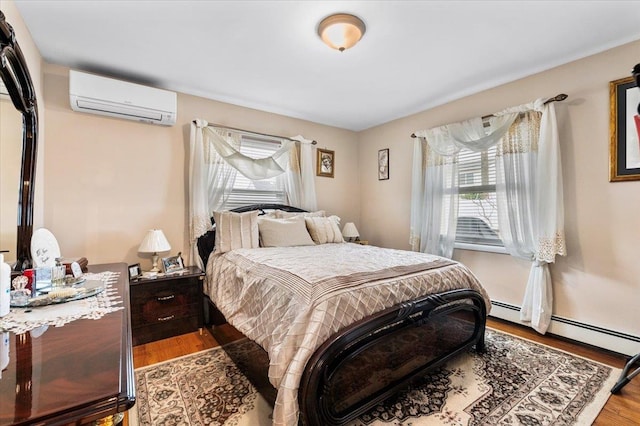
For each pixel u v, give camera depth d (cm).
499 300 301
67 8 183
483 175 312
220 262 268
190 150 312
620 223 228
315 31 209
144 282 248
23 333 88
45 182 245
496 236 305
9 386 61
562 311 258
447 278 208
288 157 381
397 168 407
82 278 159
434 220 342
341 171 449
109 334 88
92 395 59
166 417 156
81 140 261
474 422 154
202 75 276
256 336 173
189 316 269
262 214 349
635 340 221
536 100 264
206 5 182
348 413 143
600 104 237
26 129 165
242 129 354
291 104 353
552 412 161
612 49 231
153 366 208
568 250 254
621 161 227
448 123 346
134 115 272
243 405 166
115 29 206
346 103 349
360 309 154
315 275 171
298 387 129
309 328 140
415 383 188
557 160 250
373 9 185
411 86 302
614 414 160
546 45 228
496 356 223
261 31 209
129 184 283
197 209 304
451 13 190
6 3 167
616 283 230
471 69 266
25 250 160
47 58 244
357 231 430
